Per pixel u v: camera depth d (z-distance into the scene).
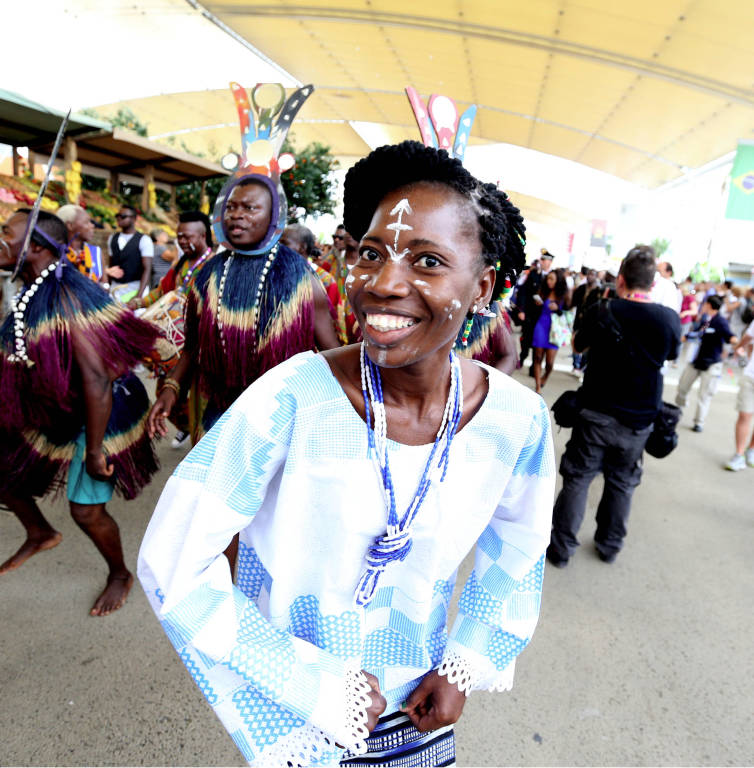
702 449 5.23
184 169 9.91
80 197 7.90
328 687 0.88
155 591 0.86
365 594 0.93
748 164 9.16
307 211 12.60
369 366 0.83
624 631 2.58
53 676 2.07
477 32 7.96
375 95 11.98
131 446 2.33
